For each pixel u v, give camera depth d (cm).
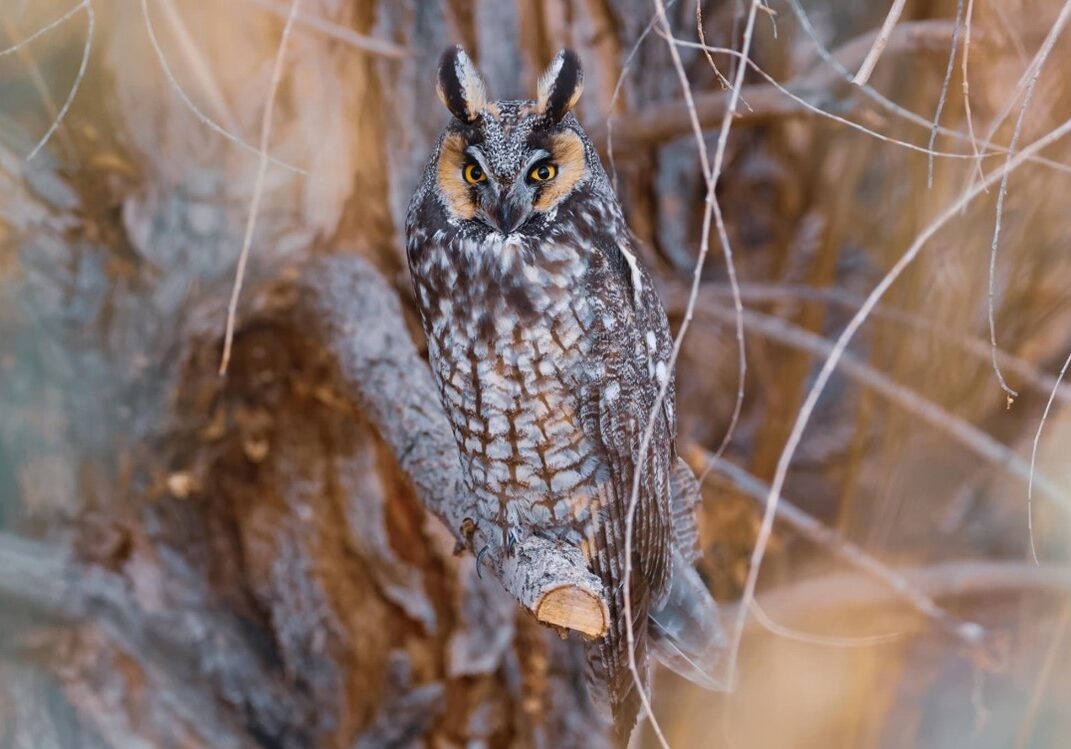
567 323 714
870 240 1136
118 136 930
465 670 1015
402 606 1005
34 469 951
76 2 910
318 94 939
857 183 1118
